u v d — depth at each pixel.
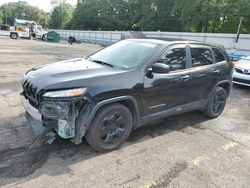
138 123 4.11
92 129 3.55
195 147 4.23
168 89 4.31
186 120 5.44
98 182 3.13
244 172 3.59
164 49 4.29
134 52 4.34
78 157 3.63
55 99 3.20
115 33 42.97
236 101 7.42
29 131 4.29
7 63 11.36
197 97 5.02
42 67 4.08
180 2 39.78
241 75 8.95
